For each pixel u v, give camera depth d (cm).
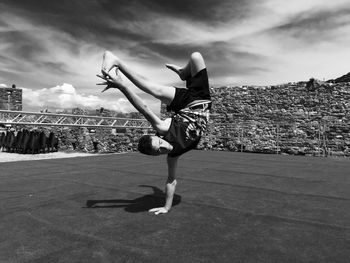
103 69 275
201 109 310
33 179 543
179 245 241
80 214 328
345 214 330
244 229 281
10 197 405
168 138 303
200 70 312
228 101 1481
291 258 218
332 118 1298
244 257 219
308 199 398
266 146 1340
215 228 283
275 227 287
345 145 1206
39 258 216
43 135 1178
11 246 238
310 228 285
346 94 1289
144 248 235
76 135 1339
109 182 512
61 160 864
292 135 1326
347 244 245
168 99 307
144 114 297
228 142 1405
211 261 212
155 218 314
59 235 263
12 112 1130
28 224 293
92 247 237
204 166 729
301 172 636
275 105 1398
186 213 332
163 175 586
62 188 464
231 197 408
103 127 1351
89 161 836
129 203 376
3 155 1107
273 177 570
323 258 218
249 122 1430
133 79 296
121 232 271
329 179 548
